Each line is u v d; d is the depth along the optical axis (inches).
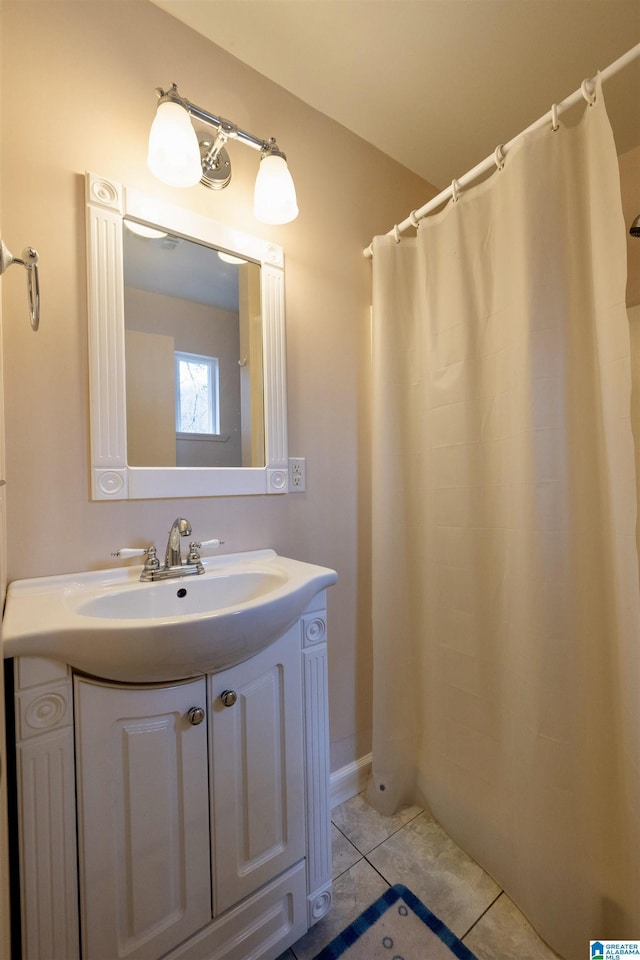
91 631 25.2
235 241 47.0
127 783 27.8
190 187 44.3
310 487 53.5
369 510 59.5
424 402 52.5
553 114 38.0
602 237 34.9
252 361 48.6
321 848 37.9
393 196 62.7
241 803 32.7
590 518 38.0
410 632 54.1
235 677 32.2
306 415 53.2
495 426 44.9
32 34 35.5
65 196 36.7
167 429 43.1
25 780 24.8
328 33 44.6
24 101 35.0
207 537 45.1
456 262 47.2
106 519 38.6
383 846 47.5
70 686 26.2
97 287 37.8
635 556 32.8
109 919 27.0
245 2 41.5
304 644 37.2
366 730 58.6
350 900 41.1
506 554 43.0
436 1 41.4
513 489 41.2
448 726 49.4
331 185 55.8
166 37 42.5
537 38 45.2
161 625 25.9
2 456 30.3
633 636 32.6
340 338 56.7
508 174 41.6
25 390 34.5
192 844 30.2
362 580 58.7
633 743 32.4
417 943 37.3
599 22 43.4
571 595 37.1
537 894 37.5
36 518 35.1
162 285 42.9
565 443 37.7
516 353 40.4
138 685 28.2
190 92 43.9
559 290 38.0
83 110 37.7
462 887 42.6
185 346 44.3
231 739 32.1
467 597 47.4
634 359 53.7
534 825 37.9
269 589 40.0
